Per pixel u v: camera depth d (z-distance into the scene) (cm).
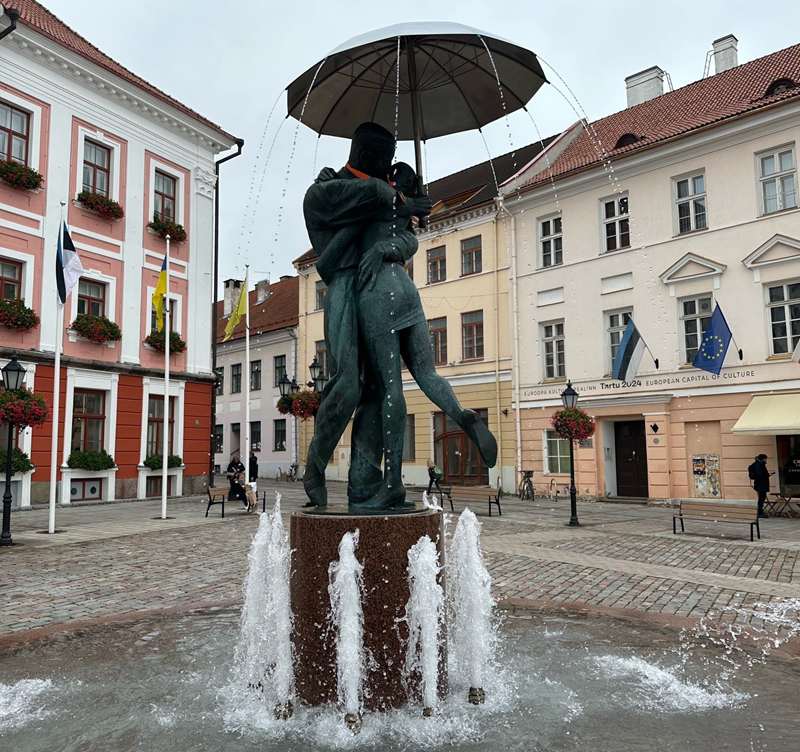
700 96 2297
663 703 362
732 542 1148
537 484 2316
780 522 1499
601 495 2139
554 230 2350
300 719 342
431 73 463
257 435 3691
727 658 441
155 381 2238
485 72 461
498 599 629
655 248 2045
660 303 2030
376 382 415
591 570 844
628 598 668
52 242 1959
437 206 2767
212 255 2512
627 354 1889
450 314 2669
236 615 581
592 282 2203
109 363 2080
